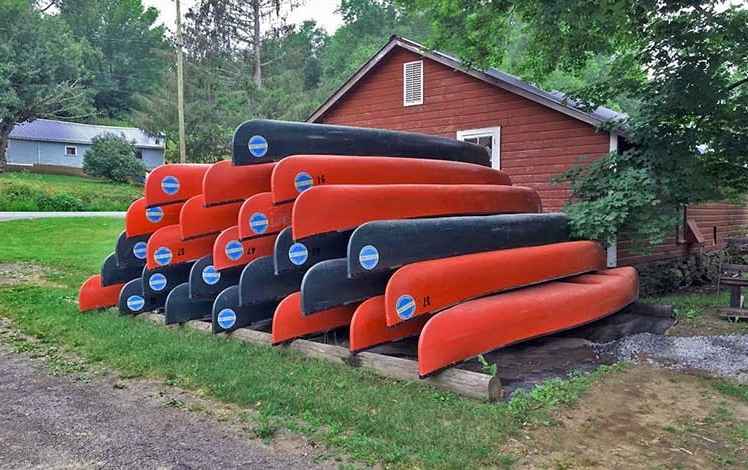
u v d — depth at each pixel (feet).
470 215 20.89
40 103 91.09
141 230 22.61
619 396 13.58
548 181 28.84
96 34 150.30
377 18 143.33
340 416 11.85
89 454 10.37
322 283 15.92
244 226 18.07
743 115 23.82
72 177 96.99
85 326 19.71
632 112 25.73
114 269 22.63
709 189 24.73
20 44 90.22
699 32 22.93
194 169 23.03
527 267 18.70
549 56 26.96
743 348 17.95
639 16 23.36
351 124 38.06
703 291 32.45
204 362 15.67
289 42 110.73
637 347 18.08
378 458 10.06
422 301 15.08
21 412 12.37
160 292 21.95
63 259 35.86
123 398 13.21
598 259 22.94
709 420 12.19
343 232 17.03
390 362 14.61
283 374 14.58
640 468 9.87
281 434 11.13
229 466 9.87
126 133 116.67
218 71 96.78
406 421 11.57
